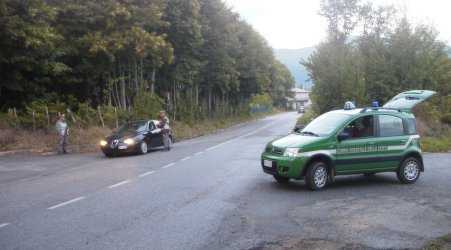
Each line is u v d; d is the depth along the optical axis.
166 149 23.66
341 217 8.90
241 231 7.96
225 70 50.44
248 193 11.25
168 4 37.59
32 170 16.66
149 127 22.75
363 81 27.61
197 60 43.50
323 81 28.11
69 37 29.81
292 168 11.45
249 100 82.19
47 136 25.00
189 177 13.71
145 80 37.69
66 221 8.65
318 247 7.10
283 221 8.61
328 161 11.73
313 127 12.57
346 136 11.90
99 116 30.08
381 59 28.58
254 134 34.62
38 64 27.58
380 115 12.54
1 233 7.89
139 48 30.27
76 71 31.41
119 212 9.34
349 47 31.66
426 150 20.34
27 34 24.97
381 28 35.09
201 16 44.78
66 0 29.56
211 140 29.94
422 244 7.21
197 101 49.94
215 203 10.13
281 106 142.50
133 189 11.84
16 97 29.70
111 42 29.59
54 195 11.23
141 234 7.79
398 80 28.17
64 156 21.84
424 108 26.91
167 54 33.50
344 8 36.41
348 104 13.46
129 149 21.05
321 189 11.71
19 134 24.45
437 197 10.77
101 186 12.40
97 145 25.81
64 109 28.86
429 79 28.22
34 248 7.08
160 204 10.05
